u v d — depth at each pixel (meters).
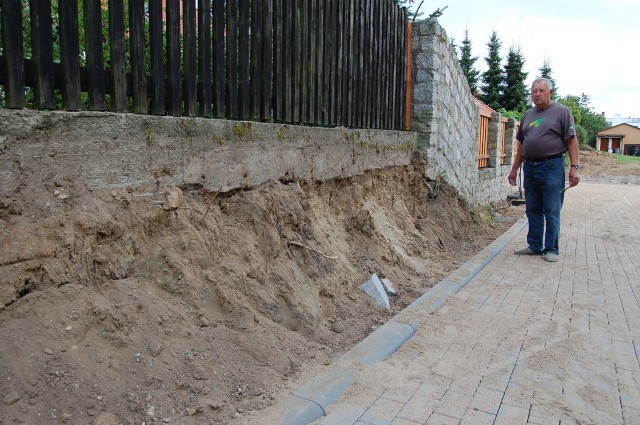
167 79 3.63
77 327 2.64
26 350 2.43
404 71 7.52
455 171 9.15
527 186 7.20
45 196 2.79
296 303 3.88
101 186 3.08
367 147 6.20
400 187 7.24
